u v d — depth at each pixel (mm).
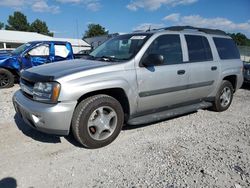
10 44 33812
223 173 3195
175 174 3164
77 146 3914
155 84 4293
